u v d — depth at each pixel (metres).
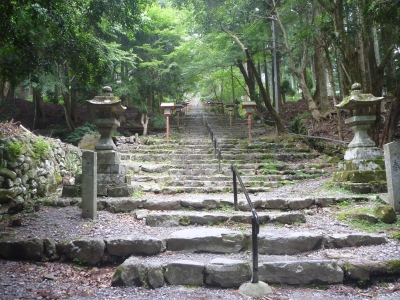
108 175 5.53
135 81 14.50
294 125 12.70
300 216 4.50
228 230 4.01
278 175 7.52
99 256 3.55
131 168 8.05
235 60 15.13
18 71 6.18
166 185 6.98
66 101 12.92
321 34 9.55
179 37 16.50
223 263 3.16
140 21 9.04
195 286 3.10
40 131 13.52
